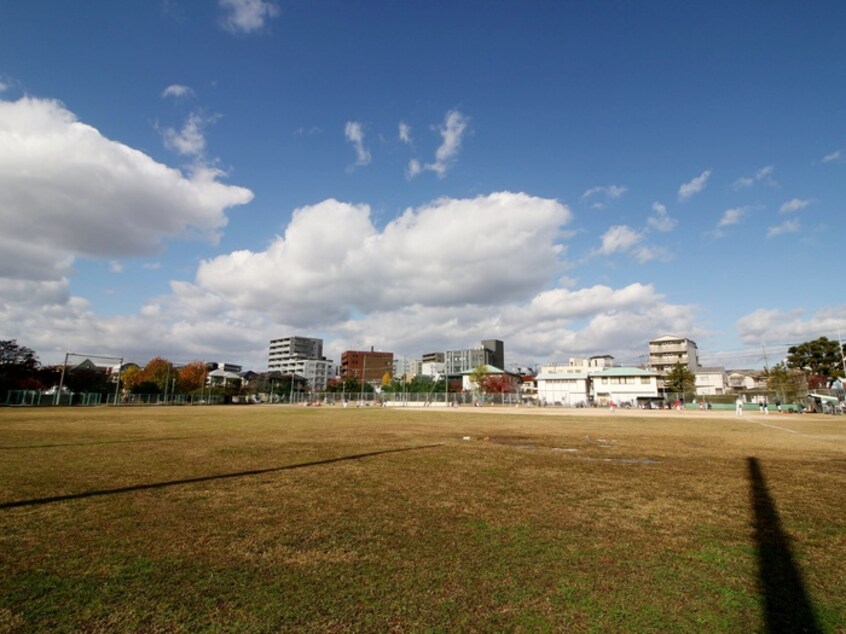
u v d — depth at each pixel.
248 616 3.62
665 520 6.45
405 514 6.67
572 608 3.78
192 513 6.61
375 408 66.00
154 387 92.69
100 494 7.76
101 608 3.73
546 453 13.91
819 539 5.61
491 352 169.62
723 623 3.55
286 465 11.09
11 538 5.43
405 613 3.68
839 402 52.12
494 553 5.07
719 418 38.25
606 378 91.56
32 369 71.94
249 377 142.25
